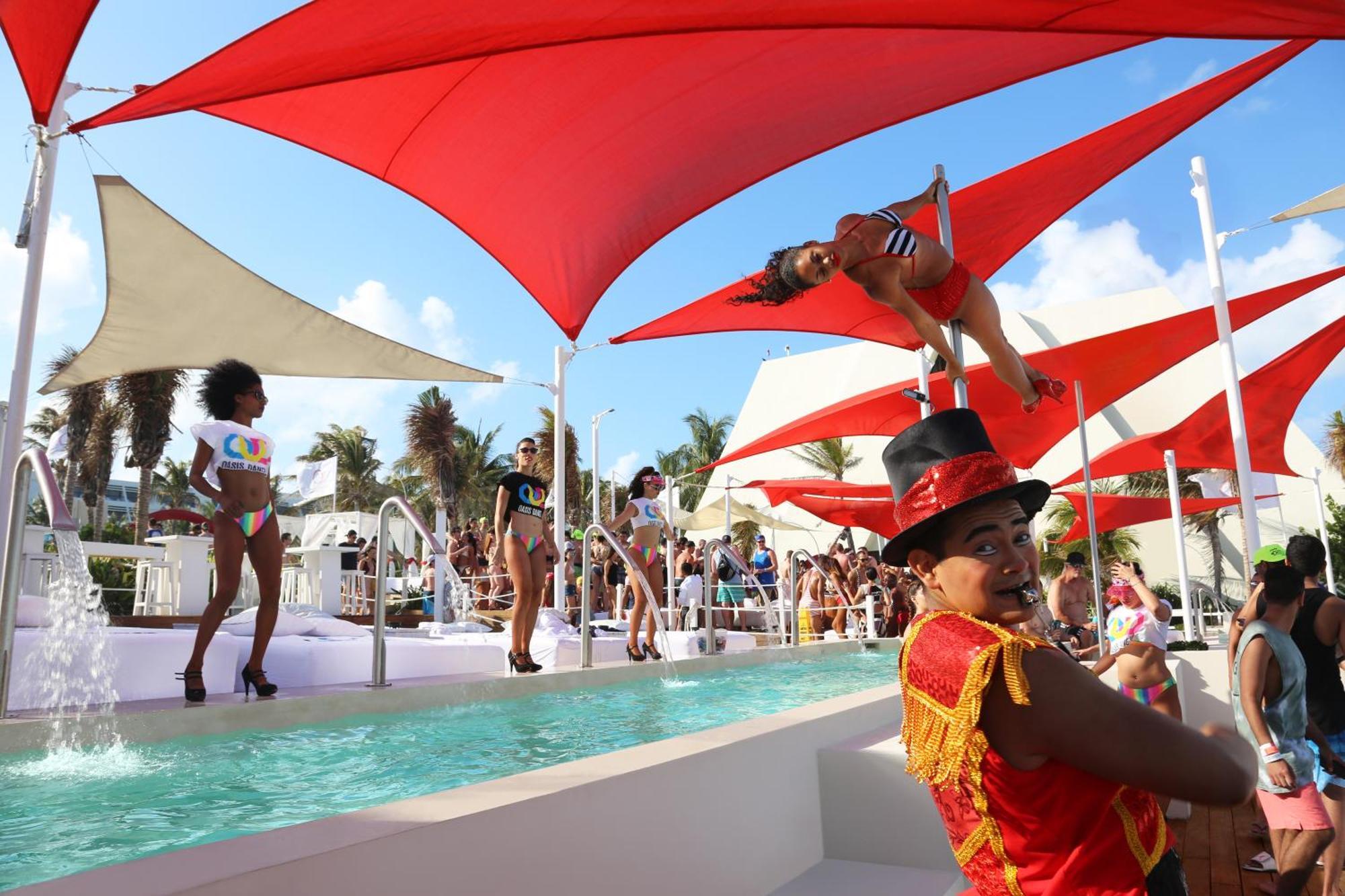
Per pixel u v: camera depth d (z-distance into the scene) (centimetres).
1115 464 1391
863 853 263
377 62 385
